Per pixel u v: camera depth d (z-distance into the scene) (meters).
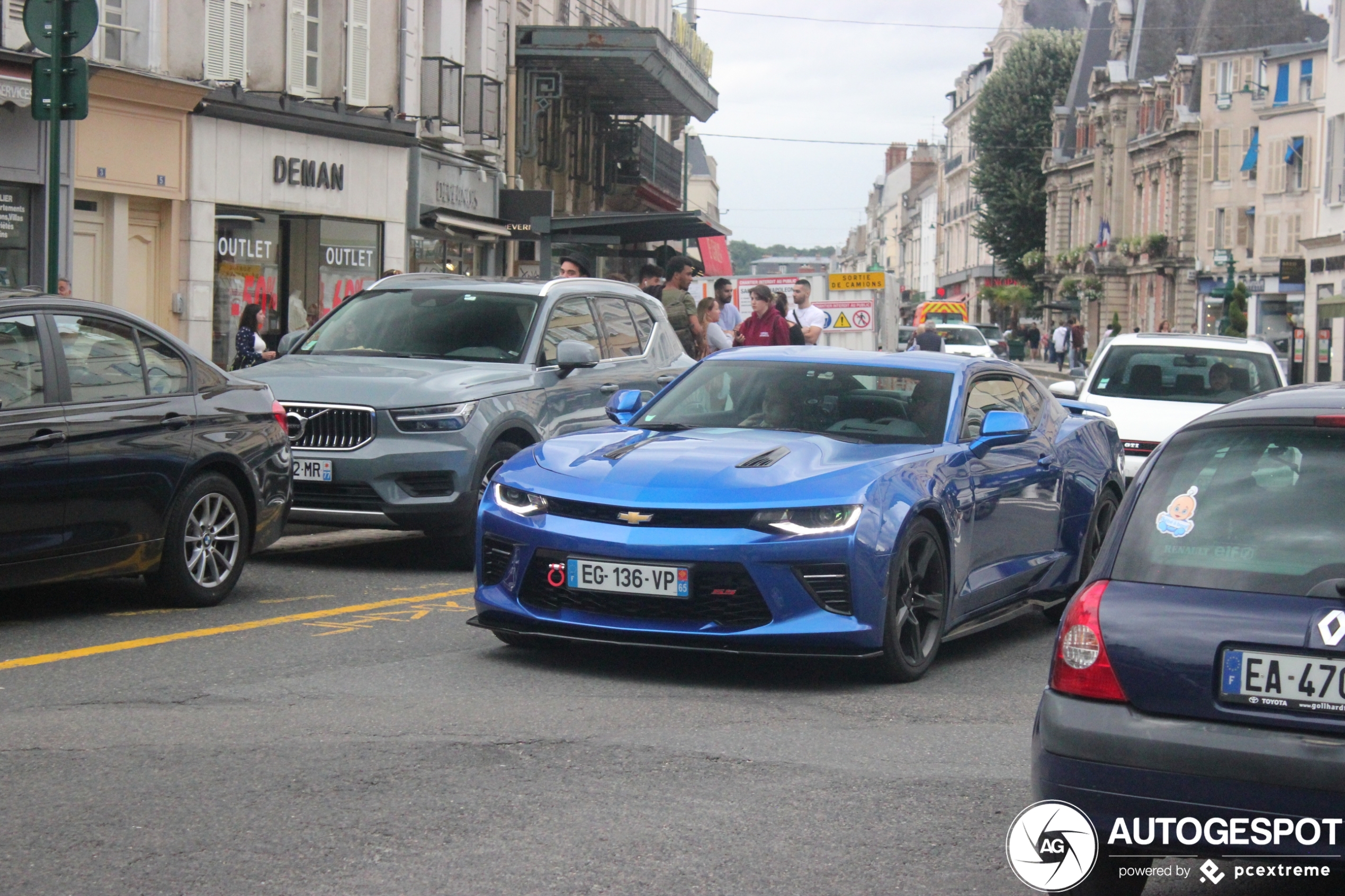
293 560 11.12
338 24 25.31
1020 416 8.09
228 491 9.10
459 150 30.08
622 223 24.47
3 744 5.84
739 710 6.70
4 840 4.74
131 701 6.57
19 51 17.97
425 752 5.84
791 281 32.66
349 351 11.78
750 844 4.86
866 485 7.17
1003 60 99.81
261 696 6.69
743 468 7.25
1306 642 3.86
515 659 7.66
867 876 4.59
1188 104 77.88
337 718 6.32
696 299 31.67
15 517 7.77
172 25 21.33
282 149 23.91
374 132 26.17
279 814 5.04
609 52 33.34
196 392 9.01
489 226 30.86
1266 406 4.36
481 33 31.11
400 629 8.41
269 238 24.05
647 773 5.63
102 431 8.24
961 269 135.12
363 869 4.54
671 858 4.71
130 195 20.78
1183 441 4.36
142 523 8.52
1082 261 91.00
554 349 11.90
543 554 7.30
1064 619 4.21
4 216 18.73
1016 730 6.48
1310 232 62.66
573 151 39.72
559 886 4.44
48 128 19.06
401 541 12.40
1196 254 77.06
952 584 7.73
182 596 8.84
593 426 11.93
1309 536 4.02
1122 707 4.02
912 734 6.35
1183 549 4.13
